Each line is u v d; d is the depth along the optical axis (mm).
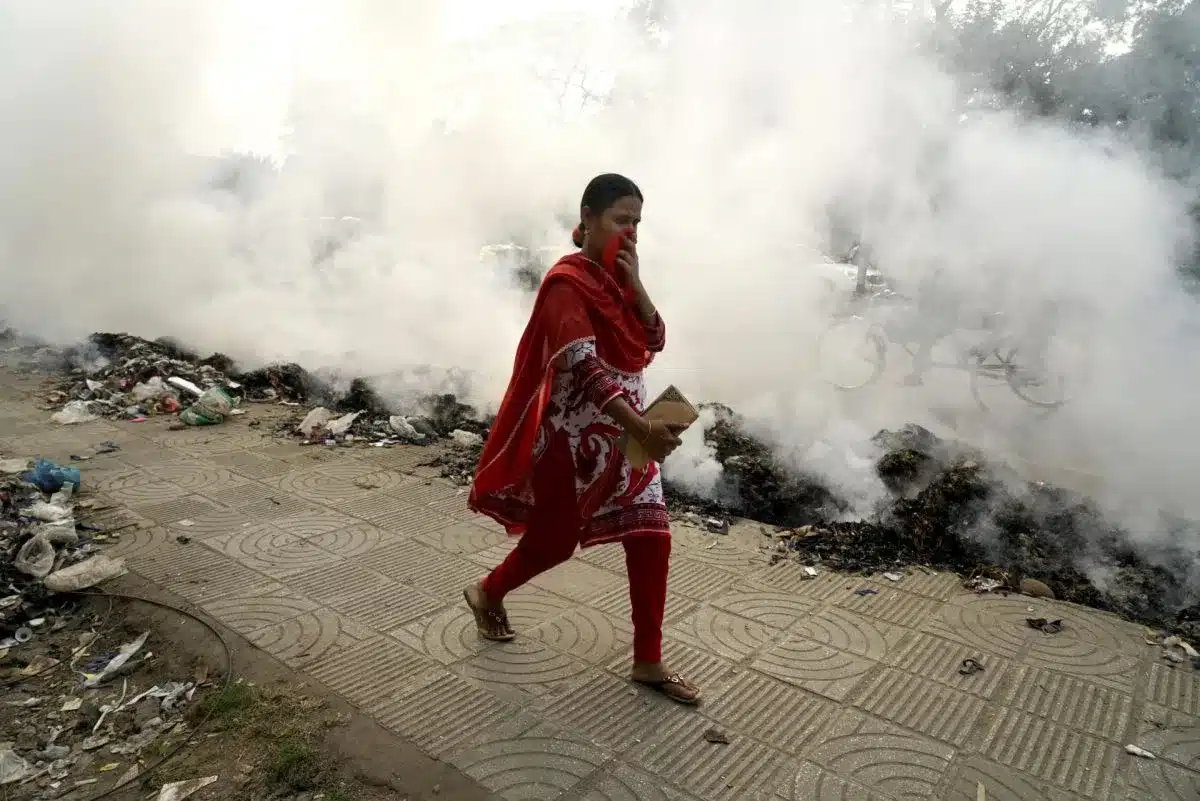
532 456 2568
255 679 2770
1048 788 2316
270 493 4527
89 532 3949
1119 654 3021
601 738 2492
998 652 3025
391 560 3707
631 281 2475
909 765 2400
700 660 2941
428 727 2529
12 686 2818
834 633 3145
